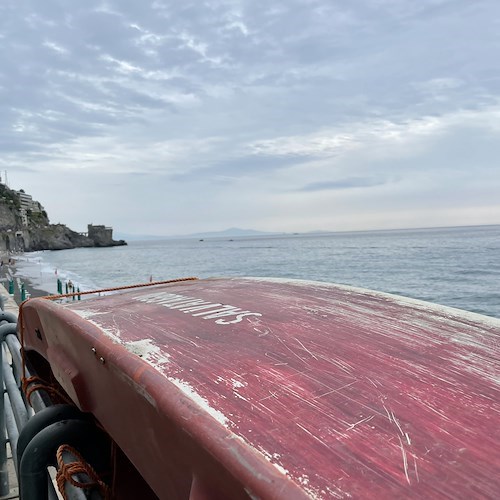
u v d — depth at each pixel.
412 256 75.88
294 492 0.94
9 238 145.75
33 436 2.15
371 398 1.37
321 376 1.52
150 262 92.69
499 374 1.54
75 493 1.74
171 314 2.31
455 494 0.98
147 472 1.52
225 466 1.06
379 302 2.43
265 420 1.25
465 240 133.25
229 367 1.60
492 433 1.19
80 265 85.69
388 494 0.98
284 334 1.93
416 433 1.19
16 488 3.57
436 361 1.64
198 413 1.23
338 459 1.09
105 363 1.71
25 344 2.98
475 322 2.08
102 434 2.08
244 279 3.32
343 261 72.44
